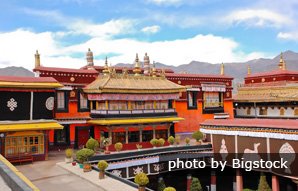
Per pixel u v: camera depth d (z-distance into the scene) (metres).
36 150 27.23
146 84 36.31
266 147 27.95
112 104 33.62
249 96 48.31
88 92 34.28
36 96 28.28
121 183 19.52
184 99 42.19
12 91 27.03
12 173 14.05
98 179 20.56
